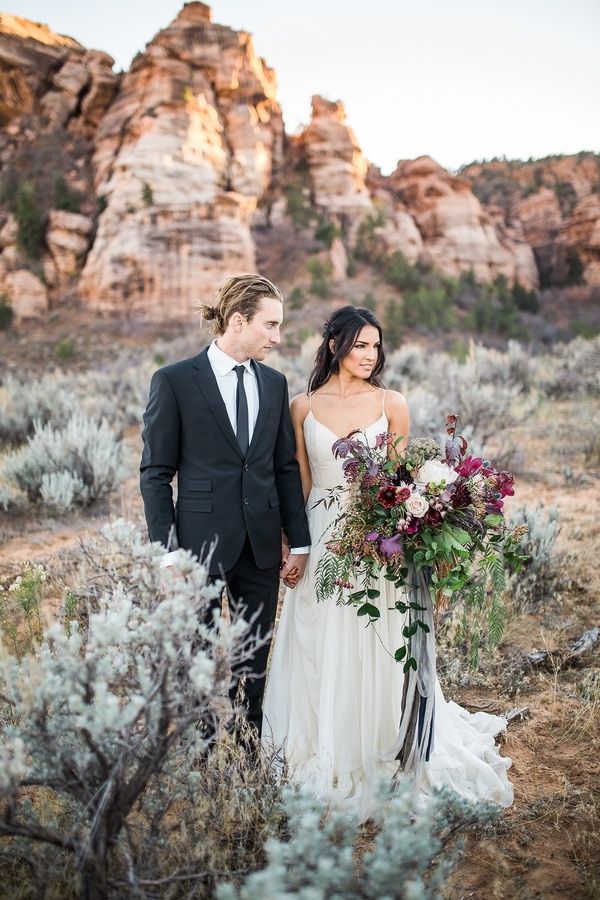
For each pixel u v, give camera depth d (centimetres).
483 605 350
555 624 408
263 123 3419
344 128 3681
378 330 268
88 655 180
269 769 238
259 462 260
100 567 254
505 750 297
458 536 221
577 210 4097
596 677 341
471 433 785
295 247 3250
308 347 1570
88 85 3222
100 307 2633
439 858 205
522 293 3588
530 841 242
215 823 214
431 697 250
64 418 934
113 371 1772
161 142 2853
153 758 179
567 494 684
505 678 351
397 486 227
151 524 246
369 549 229
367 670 271
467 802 214
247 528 257
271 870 140
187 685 183
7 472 669
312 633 283
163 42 3178
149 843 195
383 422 272
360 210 3572
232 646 182
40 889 191
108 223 2714
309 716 283
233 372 258
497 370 1352
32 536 577
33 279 2659
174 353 2200
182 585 179
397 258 3222
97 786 190
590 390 1270
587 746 296
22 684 179
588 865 229
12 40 3144
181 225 2736
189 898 182
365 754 265
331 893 160
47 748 180
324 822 235
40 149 3077
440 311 2859
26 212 2714
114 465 684
